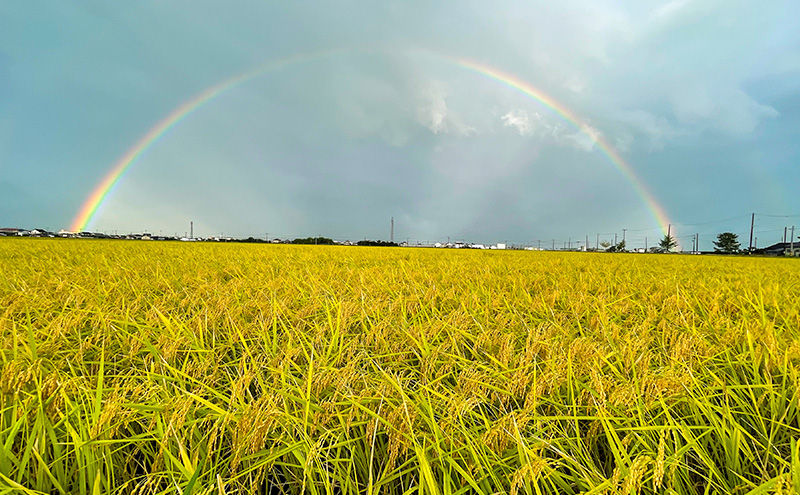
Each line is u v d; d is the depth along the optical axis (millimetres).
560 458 1427
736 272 8914
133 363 2348
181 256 11508
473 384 1765
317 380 1819
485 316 3430
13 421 1385
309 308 3441
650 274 7844
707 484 1296
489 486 1236
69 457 1384
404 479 1441
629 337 2533
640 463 1093
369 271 7047
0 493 1081
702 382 1879
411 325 3064
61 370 2027
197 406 1535
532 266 10180
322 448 1325
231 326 2889
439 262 11500
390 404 1549
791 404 1604
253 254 14250
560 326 3002
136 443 1443
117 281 5156
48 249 13758
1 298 3699
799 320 3055
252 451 1334
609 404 1624
